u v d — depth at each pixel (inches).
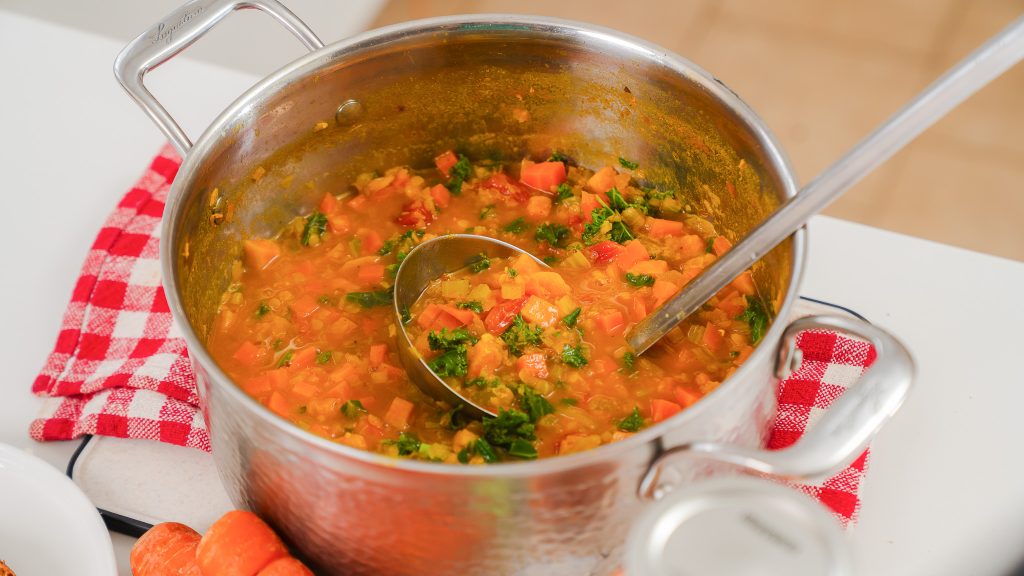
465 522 25.1
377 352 31.1
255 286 32.8
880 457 29.8
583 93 33.0
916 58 63.6
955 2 66.9
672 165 33.2
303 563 27.5
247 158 31.5
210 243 31.5
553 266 32.9
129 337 32.3
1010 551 28.4
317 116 32.2
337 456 24.6
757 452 24.7
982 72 23.7
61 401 31.1
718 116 30.7
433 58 32.2
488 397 30.1
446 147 34.6
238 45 41.2
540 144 34.6
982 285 32.8
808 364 31.2
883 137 24.5
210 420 26.9
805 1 67.0
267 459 25.8
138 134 36.9
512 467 24.2
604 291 32.2
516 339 30.9
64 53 39.0
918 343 31.7
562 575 26.2
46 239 34.5
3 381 31.6
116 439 30.4
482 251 32.6
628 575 23.4
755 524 23.6
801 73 62.9
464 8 65.7
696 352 30.9
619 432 29.4
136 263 33.6
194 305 31.0
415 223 33.9
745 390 25.5
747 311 31.3
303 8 42.3
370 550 26.1
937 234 55.7
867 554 28.5
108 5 41.3
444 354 30.6
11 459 28.7
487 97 33.5
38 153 36.4
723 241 32.6
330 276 33.0
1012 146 59.9
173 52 30.1
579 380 30.4
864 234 33.9
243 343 31.7
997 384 30.9
